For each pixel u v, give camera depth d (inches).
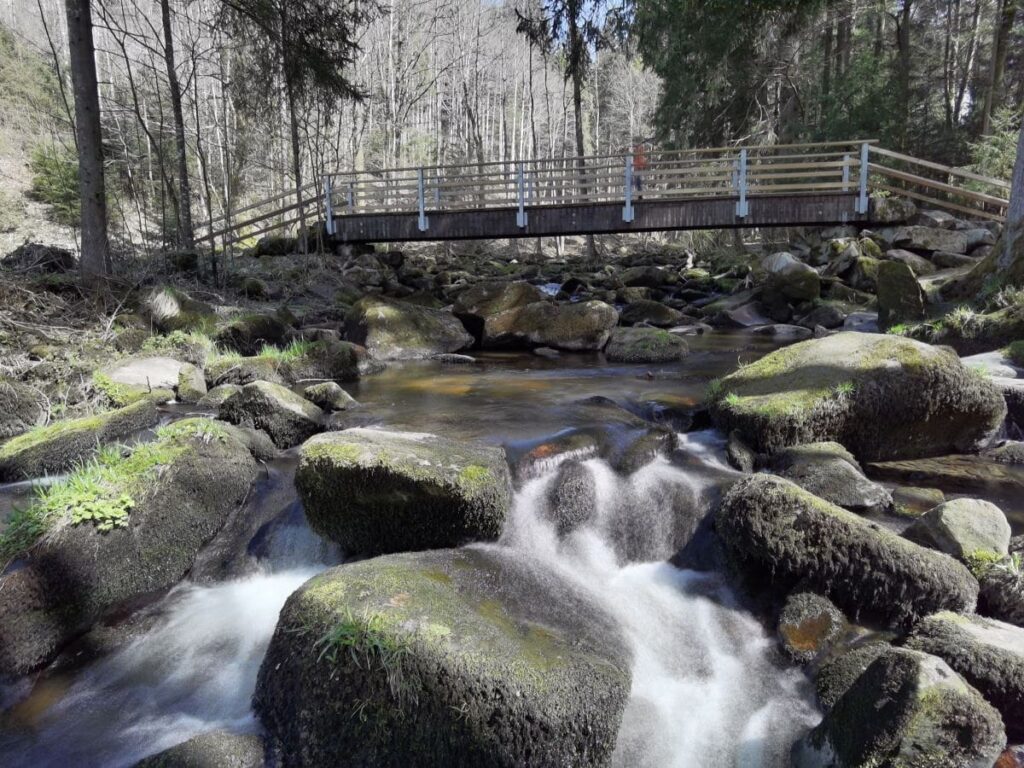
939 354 176.2
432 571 116.5
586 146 2003.0
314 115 1023.0
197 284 426.6
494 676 86.9
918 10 903.7
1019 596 110.8
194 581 147.0
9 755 101.3
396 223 593.9
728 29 677.3
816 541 120.6
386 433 157.9
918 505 149.9
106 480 140.0
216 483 159.6
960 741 82.6
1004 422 194.7
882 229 500.4
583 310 348.8
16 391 223.5
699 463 172.6
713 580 136.4
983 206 550.0
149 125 767.7
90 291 336.5
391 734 88.9
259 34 518.9
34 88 943.7
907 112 748.0
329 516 138.6
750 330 396.8
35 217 797.9
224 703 110.3
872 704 87.7
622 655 112.0
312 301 462.6
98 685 116.4
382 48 1318.9
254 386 204.5
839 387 174.6
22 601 117.4
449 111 1547.7
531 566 132.1
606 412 213.6
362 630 94.6
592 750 89.1
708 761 99.4
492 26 1347.2
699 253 802.8
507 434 187.5
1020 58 971.3
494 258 861.2
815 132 747.4
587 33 821.9
